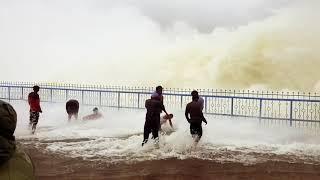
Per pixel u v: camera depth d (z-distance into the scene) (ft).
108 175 23.47
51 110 60.54
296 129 45.68
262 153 31.45
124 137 38.52
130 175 23.54
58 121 51.08
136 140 35.88
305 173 24.59
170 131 41.34
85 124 48.11
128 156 29.19
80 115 56.29
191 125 32.68
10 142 6.03
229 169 25.40
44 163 26.45
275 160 28.66
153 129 32.83
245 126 47.29
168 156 29.32
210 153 30.94
